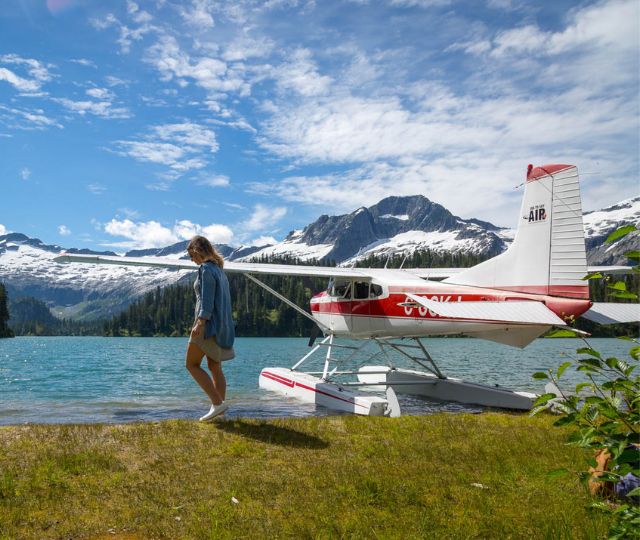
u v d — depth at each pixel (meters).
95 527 3.15
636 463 2.41
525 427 6.30
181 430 5.63
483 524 3.14
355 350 12.18
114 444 5.04
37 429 5.55
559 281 8.14
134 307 152.38
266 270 11.57
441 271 12.67
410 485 3.90
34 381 18.16
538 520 3.19
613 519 2.80
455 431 5.99
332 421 6.39
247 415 9.68
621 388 2.30
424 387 12.43
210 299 5.78
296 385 12.25
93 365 27.94
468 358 32.12
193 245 5.95
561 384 15.47
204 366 24.95
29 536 3.01
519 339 9.10
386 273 11.86
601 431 2.33
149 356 39.03
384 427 6.16
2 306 117.00
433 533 2.99
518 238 8.72
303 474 4.21
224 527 3.10
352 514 3.35
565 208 8.16
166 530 3.09
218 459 4.64
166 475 4.15
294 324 123.31
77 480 4.01
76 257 11.52
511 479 4.08
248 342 77.44
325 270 11.91
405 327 10.38
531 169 8.59
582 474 2.48
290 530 3.05
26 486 3.83
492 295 8.88
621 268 11.25
